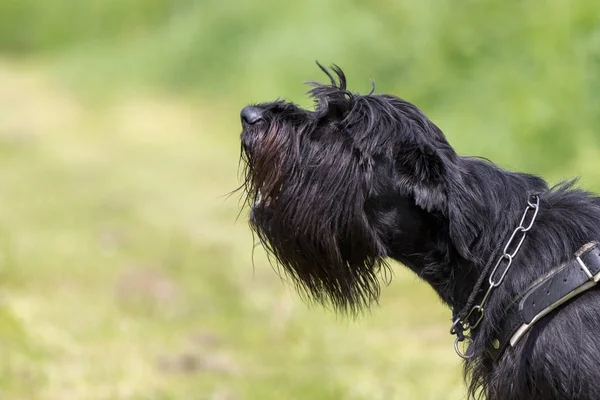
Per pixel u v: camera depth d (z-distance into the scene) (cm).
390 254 559
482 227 520
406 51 1791
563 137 1296
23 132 2756
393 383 881
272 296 1189
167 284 1232
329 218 542
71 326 1049
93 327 1052
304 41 2208
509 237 517
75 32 4725
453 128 1484
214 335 1053
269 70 2266
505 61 1527
